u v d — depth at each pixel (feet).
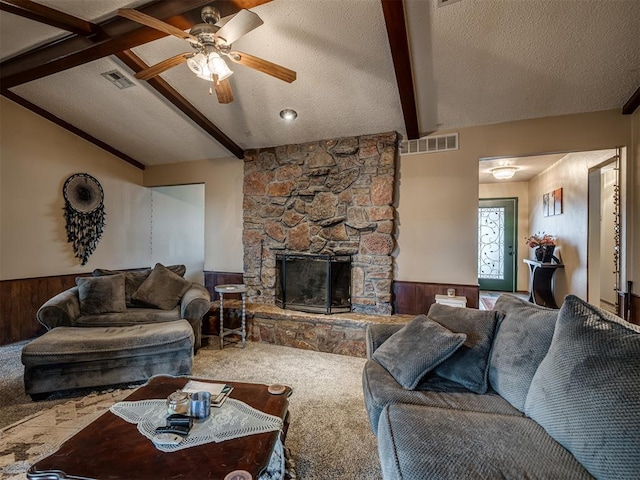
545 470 3.69
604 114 10.46
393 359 6.54
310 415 7.63
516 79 9.48
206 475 3.88
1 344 12.25
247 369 10.32
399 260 12.92
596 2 7.09
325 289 12.87
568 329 4.70
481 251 23.36
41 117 13.51
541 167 18.34
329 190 13.48
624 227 10.27
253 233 14.94
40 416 7.57
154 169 17.88
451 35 8.20
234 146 14.75
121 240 16.93
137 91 11.88
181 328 9.65
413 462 3.87
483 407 5.38
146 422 4.95
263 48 9.09
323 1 7.63
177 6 7.77
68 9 8.14
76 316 10.48
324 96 11.10
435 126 12.08
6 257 12.49
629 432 3.35
